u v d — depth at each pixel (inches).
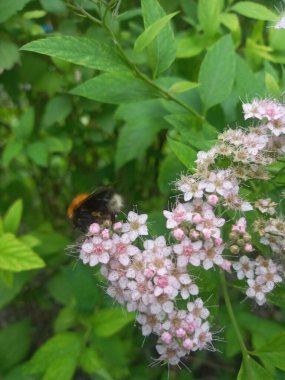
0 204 5.8
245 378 3.1
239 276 3.1
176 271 3.0
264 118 3.3
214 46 3.8
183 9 4.7
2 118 5.9
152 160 5.3
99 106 4.6
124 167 5.1
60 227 6.0
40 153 4.6
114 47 3.6
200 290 3.1
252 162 3.2
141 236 3.2
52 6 4.2
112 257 3.1
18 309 6.0
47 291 5.5
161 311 2.9
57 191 6.1
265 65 4.0
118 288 3.1
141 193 5.4
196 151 3.7
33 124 4.9
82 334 4.1
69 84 4.6
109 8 3.3
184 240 3.0
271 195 3.4
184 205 3.1
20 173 6.3
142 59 4.3
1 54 4.1
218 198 3.1
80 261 4.1
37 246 4.8
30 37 4.5
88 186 5.3
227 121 3.9
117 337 4.1
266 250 3.2
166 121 4.1
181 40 4.3
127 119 4.2
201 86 3.8
